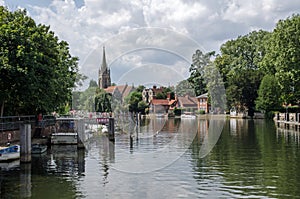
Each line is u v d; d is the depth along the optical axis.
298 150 31.05
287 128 55.12
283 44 63.47
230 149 31.84
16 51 32.16
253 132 48.66
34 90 32.78
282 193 17.78
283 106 80.06
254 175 21.48
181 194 17.84
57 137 37.62
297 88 62.59
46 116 44.22
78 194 18.27
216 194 17.73
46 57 35.09
